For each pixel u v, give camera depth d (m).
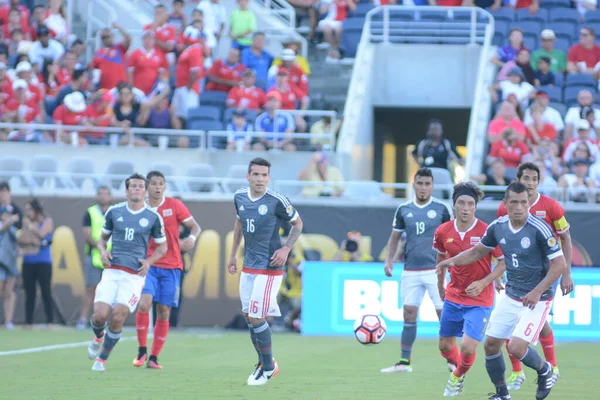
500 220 25.59
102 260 34.19
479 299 28.36
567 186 61.19
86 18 85.44
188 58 71.88
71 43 79.00
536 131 65.88
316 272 56.25
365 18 82.81
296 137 67.69
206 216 59.72
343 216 59.38
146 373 34.12
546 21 82.12
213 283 59.72
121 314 34.41
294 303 58.75
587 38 75.50
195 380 31.84
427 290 36.53
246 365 37.72
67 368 35.66
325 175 62.94
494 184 60.88
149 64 73.00
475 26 78.94
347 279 56.00
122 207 34.84
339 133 71.88
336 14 83.19
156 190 36.53
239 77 75.00
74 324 59.84
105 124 67.75
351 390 29.34
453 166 65.12
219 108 71.94
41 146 66.06
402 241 58.19
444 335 29.67
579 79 73.19
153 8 86.44
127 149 66.25
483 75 72.88
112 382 31.03
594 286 54.09
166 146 67.56
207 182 61.72
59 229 60.00
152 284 36.19
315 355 43.41
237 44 79.31
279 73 71.62
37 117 69.19
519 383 30.56
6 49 74.00
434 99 78.06
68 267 60.06
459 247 29.30
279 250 30.20
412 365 38.75
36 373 33.81
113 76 73.88
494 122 63.75
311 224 59.34
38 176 62.47
